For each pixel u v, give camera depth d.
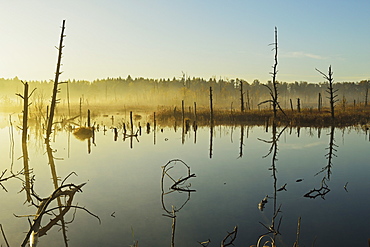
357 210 10.99
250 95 122.56
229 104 110.12
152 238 8.83
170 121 53.50
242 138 31.34
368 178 15.36
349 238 8.78
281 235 8.98
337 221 10.00
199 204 11.62
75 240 8.74
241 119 50.66
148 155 22.03
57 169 17.83
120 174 16.39
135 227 9.59
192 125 44.75
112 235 9.05
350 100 143.75
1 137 32.84
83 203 11.83
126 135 33.78
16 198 12.65
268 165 18.47
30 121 48.69
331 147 25.06
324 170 17.12
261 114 50.03
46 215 10.76
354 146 25.48
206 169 17.44
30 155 22.41
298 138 30.66
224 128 41.91
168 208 11.17
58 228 9.58
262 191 13.21
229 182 14.69
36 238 7.78
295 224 9.78
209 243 8.51
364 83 163.25
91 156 21.78
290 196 12.59
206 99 112.75
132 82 195.25
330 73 43.16
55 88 28.52
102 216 10.48
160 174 16.31
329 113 48.41
